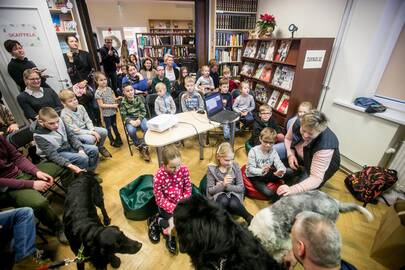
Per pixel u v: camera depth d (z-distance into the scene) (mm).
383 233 1511
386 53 2293
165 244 1644
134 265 1498
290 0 3365
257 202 2084
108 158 2846
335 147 1608
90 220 1258
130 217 1852
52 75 3322
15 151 1697
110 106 2943
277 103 3375
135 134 2812
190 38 6324
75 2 3822
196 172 2537
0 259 1263
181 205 977
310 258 724
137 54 6863
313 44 2654
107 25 7930
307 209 1147
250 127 3395
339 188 2264
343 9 2508
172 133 2084
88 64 3725
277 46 3238
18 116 3393
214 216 898
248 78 4082
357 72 2438
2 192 1538
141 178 2080
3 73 3100
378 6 2135
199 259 845
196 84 3850
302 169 2025
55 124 1906
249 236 920
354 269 848
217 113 2602
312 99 3012
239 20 4359
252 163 2029
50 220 1611
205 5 4543
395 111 2225
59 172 1946
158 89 2861
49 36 3143
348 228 1803
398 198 1798
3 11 2826
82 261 1207
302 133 1619
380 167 2082
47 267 1180
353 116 2457
